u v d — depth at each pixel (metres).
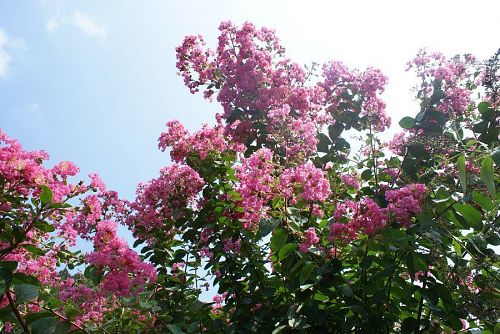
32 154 4.52
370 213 4.33
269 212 4.92
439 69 6.02
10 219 4.19
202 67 7.59
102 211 6.75
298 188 4.81
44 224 4.20
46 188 4.08
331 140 6.63
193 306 6.00
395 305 4.88
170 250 6.81
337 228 4.39
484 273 4.37
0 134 4.35
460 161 3.89
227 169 6.23
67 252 5.19
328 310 4.84
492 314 3.88
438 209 4.41
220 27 7.30
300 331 4.71
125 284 4.34
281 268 5.12
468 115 5.89
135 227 6.77
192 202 6.71
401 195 4.39
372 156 5.73
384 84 6.70
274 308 5.32
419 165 5.61
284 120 5.68
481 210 4.70
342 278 4.64
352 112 6.65
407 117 5.78
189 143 6.79
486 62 4.16
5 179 4.06
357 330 4.77
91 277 4.39
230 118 6.73
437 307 4.55
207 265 6.02
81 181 4.86
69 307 4.65
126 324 5.33
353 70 7.01
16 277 4.00
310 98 6.81
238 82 6.84
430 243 4.34
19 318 3.94
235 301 5.75
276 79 6.81
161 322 5.22
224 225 6.00
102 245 4.39
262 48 7.22
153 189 6.71
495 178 4.22
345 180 5.14
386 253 4.78
